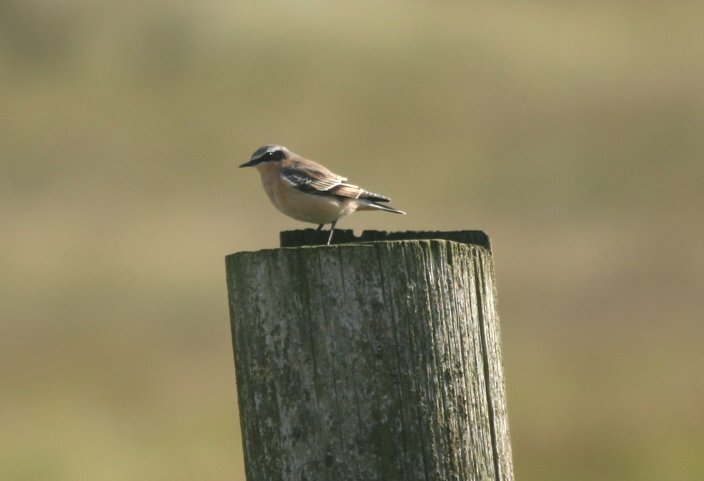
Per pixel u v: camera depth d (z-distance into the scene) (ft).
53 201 79.00
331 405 17.42
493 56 107.65
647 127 88.99
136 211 76.79
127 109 99.50
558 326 59.16
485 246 20.66
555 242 70.08
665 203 76.69
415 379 17.46
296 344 17.53
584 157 83.97
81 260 68.95
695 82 95.45
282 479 17.60
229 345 60.80
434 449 17.49
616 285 63.10
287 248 17.62
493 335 18.58
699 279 63.16
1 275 66.69
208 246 70.95
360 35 114.21
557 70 103.09
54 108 98.17
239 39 113.09
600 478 48.32
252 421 17.89
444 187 82.69
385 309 17.42
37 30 114.62
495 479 18.22
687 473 47.50
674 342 57.11
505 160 86.28
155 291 65.62
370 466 17.34
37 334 61.82
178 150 90.53
